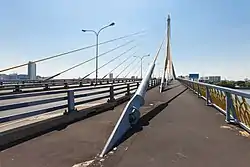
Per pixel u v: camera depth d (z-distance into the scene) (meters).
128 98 15.40
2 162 4.61
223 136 6.41
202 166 4.43
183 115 9.65
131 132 6.86
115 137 5.83
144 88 9.45
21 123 7.84
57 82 40.09
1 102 16.38
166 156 4.95
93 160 4.74
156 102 14.36
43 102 7.21
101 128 7.32
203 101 15.01
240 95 6.99
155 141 5.99
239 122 7.66
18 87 25.30
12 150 5.27
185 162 4.62
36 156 4.93
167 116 9.41
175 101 15.00
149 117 9.16
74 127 7.43
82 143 5.82
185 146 5.59
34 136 6.35
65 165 4.48
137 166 4.44
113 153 5.14
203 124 7.91
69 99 8.45
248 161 4.66
